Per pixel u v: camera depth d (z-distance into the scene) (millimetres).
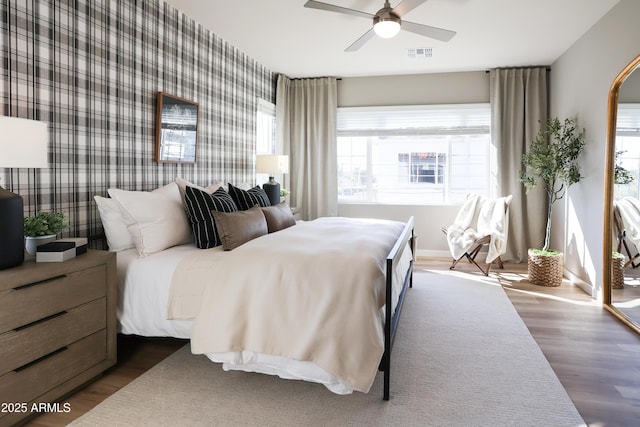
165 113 3260
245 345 1967
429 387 2070
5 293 1584
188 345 2586
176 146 3416
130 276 2297
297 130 5754
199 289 2182
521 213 5105
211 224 2682
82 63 2521
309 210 5750
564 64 4492
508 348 2557
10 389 1614
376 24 2740
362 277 1908
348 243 2373
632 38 3029
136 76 2986
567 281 4273
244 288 2012
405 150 5719
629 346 2607
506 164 5180
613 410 1875
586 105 3865
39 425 1715
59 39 2359
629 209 3090
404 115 5582
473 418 1804
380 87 5594
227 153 4316
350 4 3303
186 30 3568
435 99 5449
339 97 5730
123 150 2877
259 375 2193
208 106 3934
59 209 2395
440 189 5656
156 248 2475
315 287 1921
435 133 5543
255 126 4934
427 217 5621
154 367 2273
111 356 2162
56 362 1822
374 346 1818
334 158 5672
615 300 3285
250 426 1734
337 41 4191
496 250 4469
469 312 3248
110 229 2518
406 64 5023
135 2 2961
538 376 2191
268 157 4586
